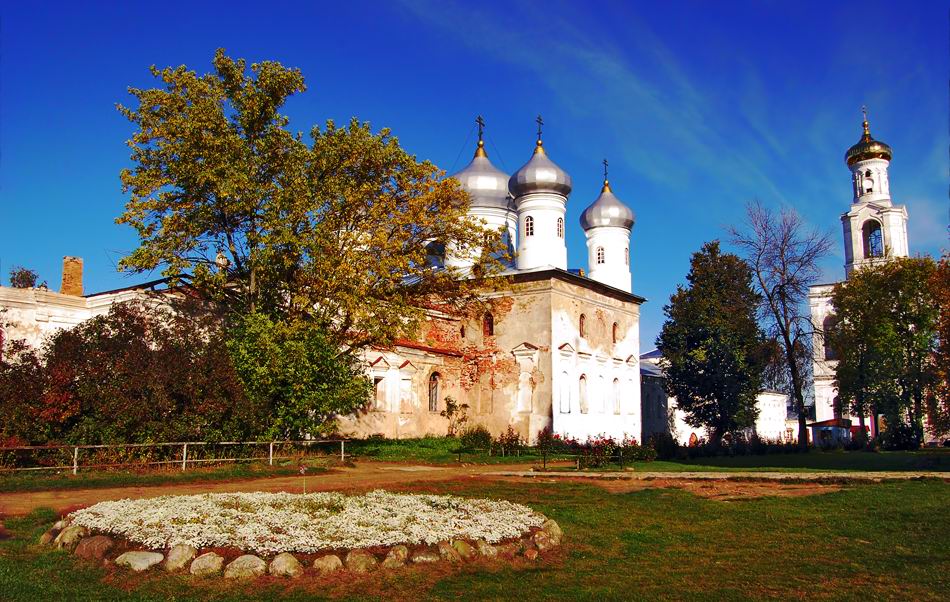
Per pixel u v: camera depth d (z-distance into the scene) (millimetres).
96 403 23875
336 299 29656
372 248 30938
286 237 28469
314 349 28781
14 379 23250
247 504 14930
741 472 25891
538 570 11742
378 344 31562
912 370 53969
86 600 9594
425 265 35688
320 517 13617
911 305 54094
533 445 41688
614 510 17609
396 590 10398
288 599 9906
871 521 15930
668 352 59219
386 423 42250
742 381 56781
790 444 51250
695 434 68438
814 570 11867
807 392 60500
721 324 56844
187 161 28594
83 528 12594
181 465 24453
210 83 30281
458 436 44906
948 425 40281
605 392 50531
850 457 40062
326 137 31031
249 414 26641
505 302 46750
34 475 21422
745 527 15586
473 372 47312
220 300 32000
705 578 11398
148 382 24500
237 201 28828
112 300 34969
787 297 47750
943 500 18391
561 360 45500
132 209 28812
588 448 35469
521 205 50344
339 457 29953
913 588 10805
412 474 26312
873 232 73562
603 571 11797
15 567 11117
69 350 24609
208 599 9828
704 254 59188
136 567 10914
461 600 10055
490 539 12766
